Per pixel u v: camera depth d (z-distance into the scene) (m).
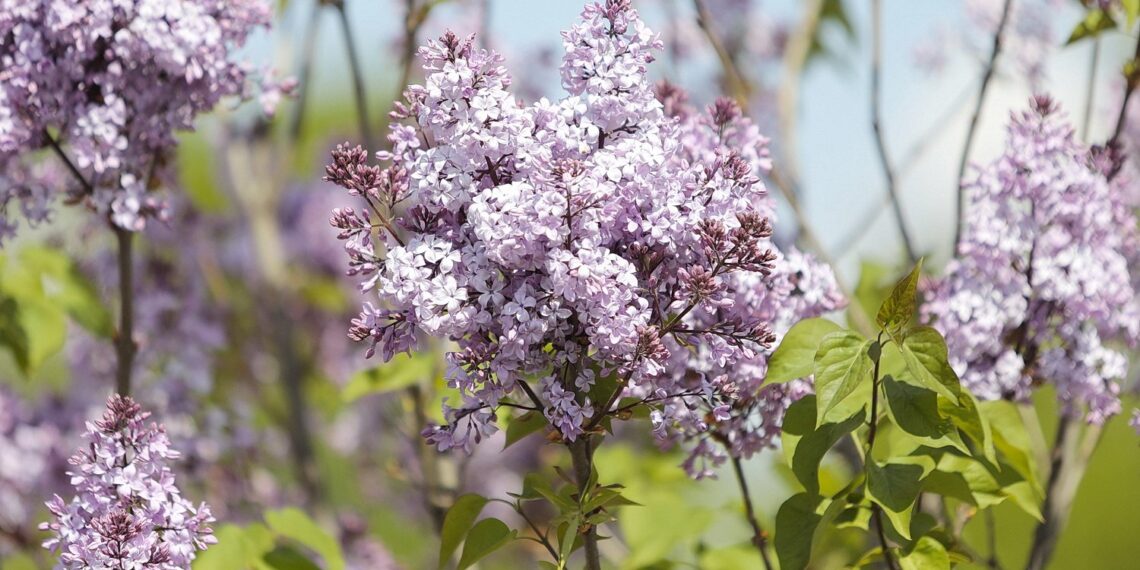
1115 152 3.00
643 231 2.26
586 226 2.15
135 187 3.03
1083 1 3.30
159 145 3.07
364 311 2.24
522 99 2.34
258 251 5.14
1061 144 2.85
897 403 2.46
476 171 2.27
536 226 2.12
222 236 5.50
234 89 3.12
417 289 2.17
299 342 5.78
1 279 3.62
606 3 2.35
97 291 4.11
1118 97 4.07
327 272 6.11
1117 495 10.50
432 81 2.22
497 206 2.14
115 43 2.88
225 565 3.08
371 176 2.26
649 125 2.34
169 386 4.04
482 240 2.17
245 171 5.34
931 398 2.46
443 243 2.20
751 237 2.22
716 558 3.83
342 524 4.91
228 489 4.26
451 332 2.20
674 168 2.33
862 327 3.41
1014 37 4.08
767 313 2.55
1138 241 3.06
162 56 2.87
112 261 4.15
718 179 2.32
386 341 2.26
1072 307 2.83
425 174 2.23
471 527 2.61
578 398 2.35
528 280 2.20
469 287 2.21
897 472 2.53
